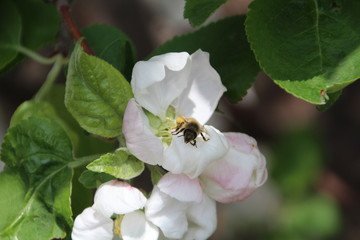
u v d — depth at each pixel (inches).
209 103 16.6
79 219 15.8
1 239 16.5
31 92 27.4
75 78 16.0
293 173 26.7
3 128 27.1
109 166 15.6
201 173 16.0
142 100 16.1
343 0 16.4
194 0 16.5
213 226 16.0
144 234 15.7
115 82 16.0
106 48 18.2
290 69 16.0
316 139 27.1
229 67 17.6
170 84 16.4
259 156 16.1
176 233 15.6
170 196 15.6
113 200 15.5
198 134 15.7
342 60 16.0
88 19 27.4
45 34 19.3
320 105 16.7
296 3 16.4
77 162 17.1
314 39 16.2
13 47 19.2
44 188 16.9
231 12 27.3
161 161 15.6
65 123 18.7
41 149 17.1
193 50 17.8
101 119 16.1
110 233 15.8
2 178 16.9
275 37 16.2
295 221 27.2
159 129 16.4
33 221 16.7
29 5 19.3
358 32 16.2
